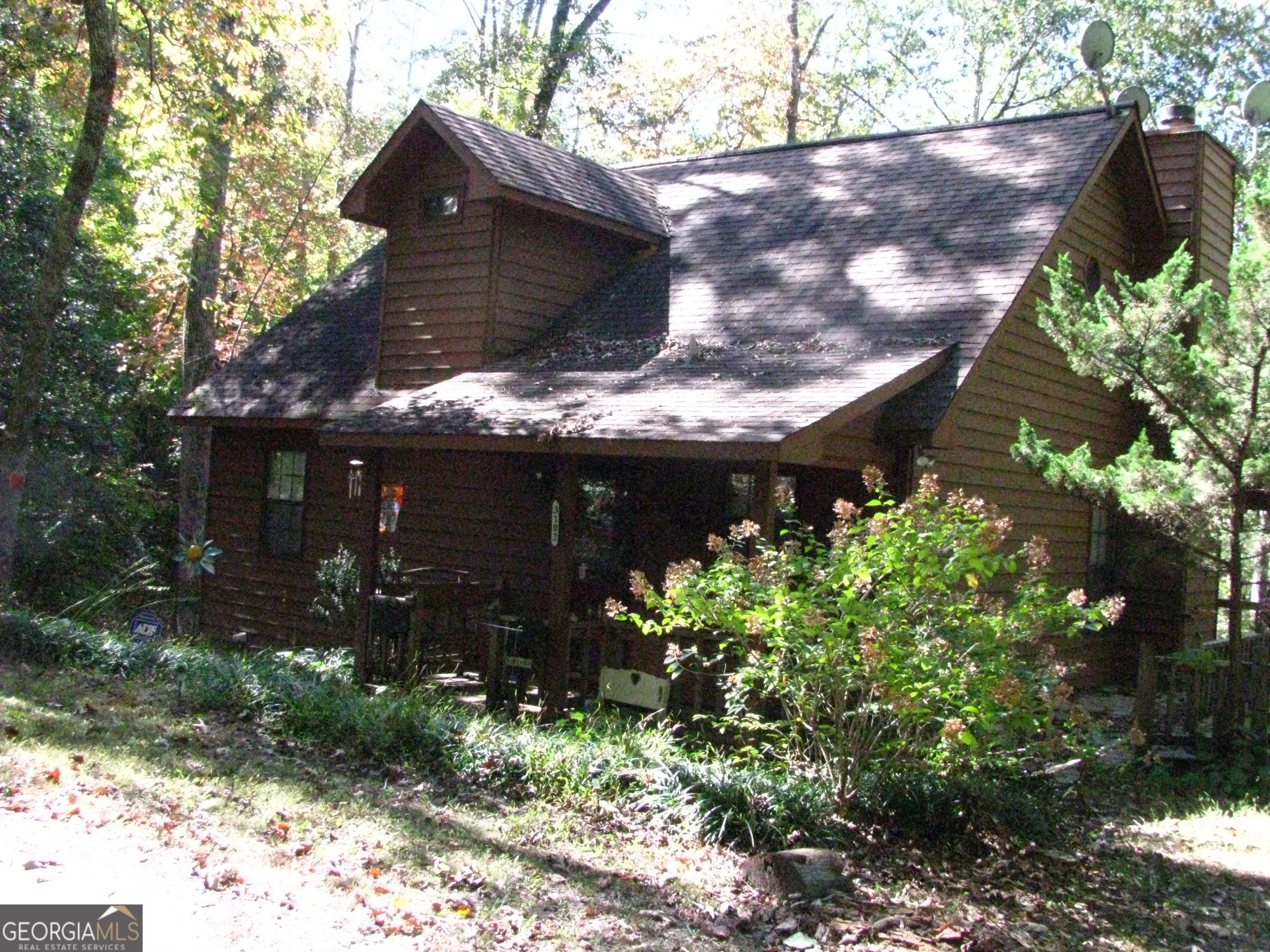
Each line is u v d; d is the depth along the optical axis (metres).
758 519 8.98
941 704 7.71
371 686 11.00
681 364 11.87
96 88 12.64
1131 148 14.02
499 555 13.62
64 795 6.31
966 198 13.46
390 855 6.17
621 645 12.01
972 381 11.81
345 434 11.42
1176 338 10.09
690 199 15.98
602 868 6.46
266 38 19.44
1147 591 14.66
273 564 16.34
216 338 26.03
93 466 18.78
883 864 7.03
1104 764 10.12
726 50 30.97
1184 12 28.73
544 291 14.32
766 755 9.11
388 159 14.35
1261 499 10.18
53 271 12.69
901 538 7.69
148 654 10.85
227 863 5.58
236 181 23.12
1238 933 6.46
